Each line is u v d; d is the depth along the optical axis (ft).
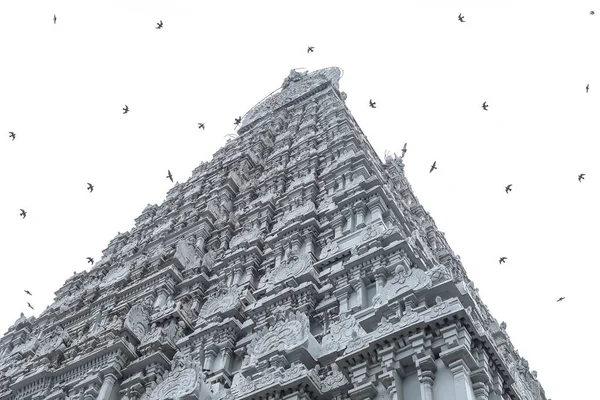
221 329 88.28
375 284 76.02
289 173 150.82
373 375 55.67
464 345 52.75
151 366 87.51
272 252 109.19
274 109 235.81
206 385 70.38
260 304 87.40
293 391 58.29
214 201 153.69
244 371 64.90
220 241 133.39
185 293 111.24
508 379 57.57
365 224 93.09
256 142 194.80
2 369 115.03
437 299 57.36
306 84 246.88
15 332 140.36
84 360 92.48
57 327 121.39
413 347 54.49
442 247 164.04
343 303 76.43
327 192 119.65
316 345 65.46
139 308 101.09
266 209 131.75
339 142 143.74
